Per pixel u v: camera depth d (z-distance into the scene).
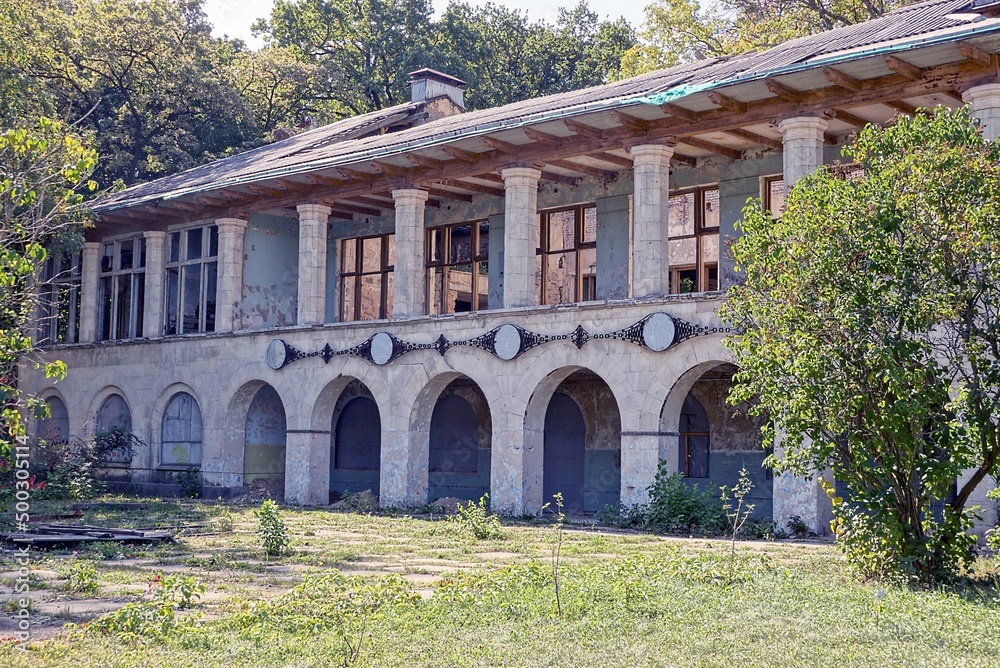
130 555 16.73
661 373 22.89
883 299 12.59
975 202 12.59
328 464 30.23
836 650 9.03
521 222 25.86
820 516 20.28
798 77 20.31
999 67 18.78
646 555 16.11
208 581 13.83
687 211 27.70
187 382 33.12
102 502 29.12
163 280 35.19
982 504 17.88
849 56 19.17
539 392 25.23
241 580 13.96
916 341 12.66
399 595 11.89
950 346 12.96
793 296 13.12
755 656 8.86
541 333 25.03
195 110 48.97
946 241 12.58
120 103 47.44
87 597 12.55
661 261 23.52
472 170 26.86
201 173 36.53
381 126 35.75
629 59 44.84
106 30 44.72
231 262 32.59
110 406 36.06
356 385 33.69
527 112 25.53
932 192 12.62
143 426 34.31
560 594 11.70
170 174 47.50
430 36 57.91
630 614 10.77
